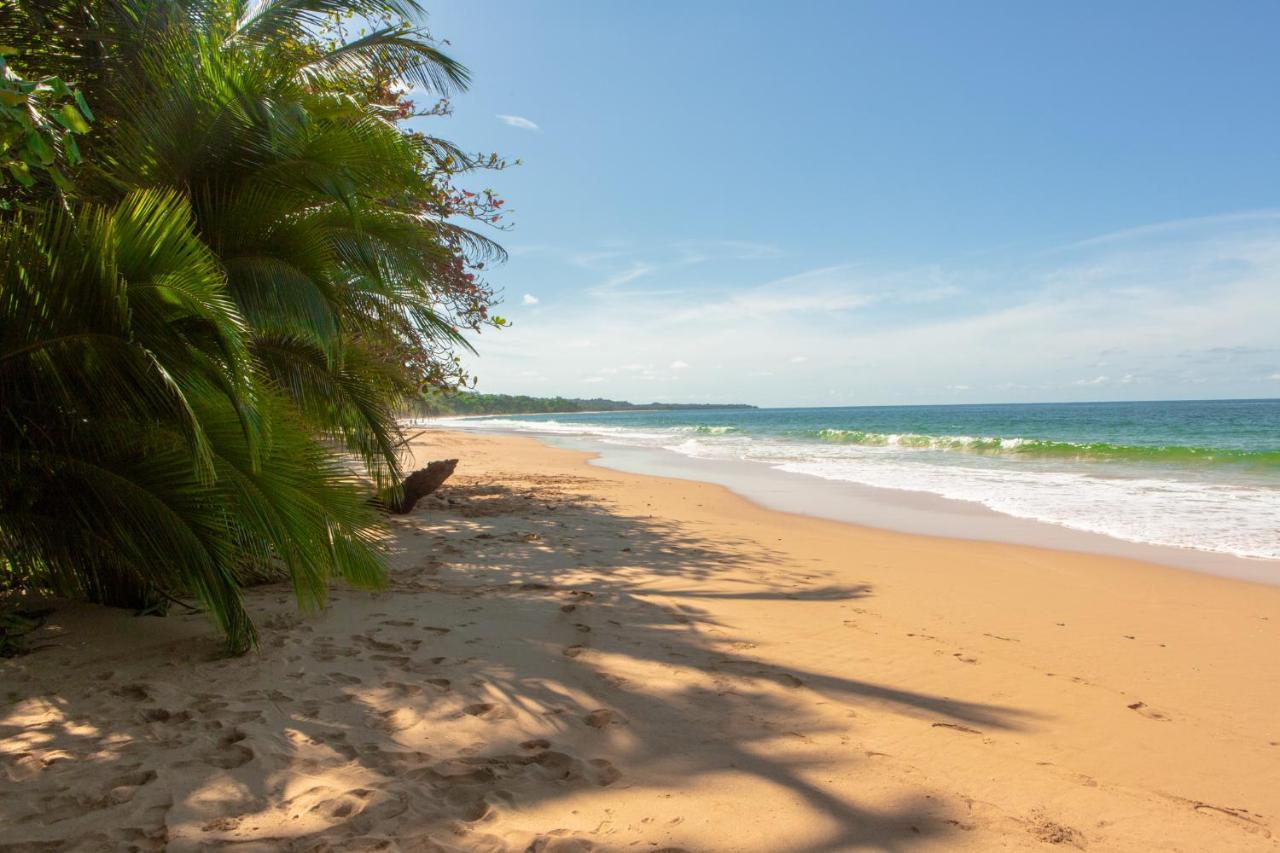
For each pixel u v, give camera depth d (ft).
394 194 21.11
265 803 8.34
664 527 30.66
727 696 12.24
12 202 16.48
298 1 24.70
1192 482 47.47
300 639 14.28
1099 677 13.79
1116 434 120.78
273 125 15.55
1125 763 10.27
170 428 12.48
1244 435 112.16
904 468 60.44
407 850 7.50
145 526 12.34
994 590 20.70
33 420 12.16
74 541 12.96
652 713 11.43
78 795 8.38
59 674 12.10
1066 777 9.78
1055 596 20.07
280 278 16.58
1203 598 19.98
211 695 11.40
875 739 10.76
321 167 16.52
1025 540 28.76
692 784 9.22
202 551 12.45
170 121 16.17
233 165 16.87
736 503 39.96
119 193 16.30
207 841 7.54
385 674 12.61
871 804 8.88
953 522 33.37
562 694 12.06
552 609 17.33
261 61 18.67
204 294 10.87
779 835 8.11
